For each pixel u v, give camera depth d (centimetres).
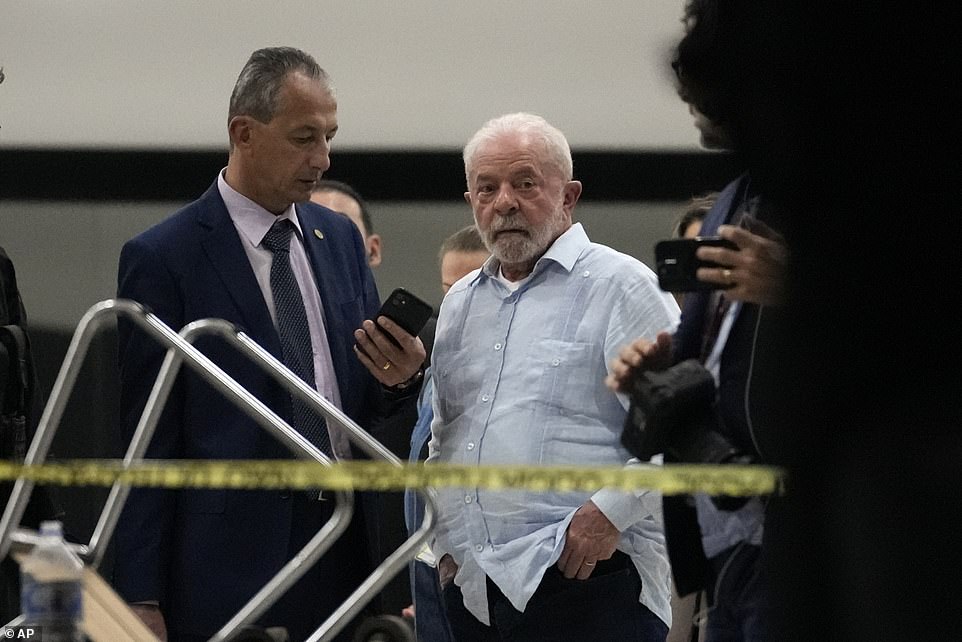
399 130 1602
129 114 1614
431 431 1105
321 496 1070
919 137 723
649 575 1037
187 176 1638
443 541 1057
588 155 1588
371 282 1155
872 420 711
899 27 721
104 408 1652
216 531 1055
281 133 1073
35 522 1033
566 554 1007
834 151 734
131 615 814
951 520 676
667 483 754
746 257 778
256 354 940
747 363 796
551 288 1055
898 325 718
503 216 1047
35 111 1612
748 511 791
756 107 752
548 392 1029
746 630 789
